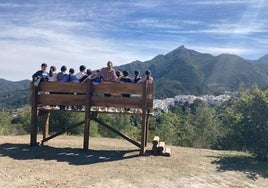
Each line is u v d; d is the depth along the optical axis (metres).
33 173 9.98
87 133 13.56
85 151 13.38
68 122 25.70
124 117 39.91
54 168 10.63
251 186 10.14
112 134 30.92
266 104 14.86
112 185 9.23
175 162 12.13
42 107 14.27
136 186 9.30
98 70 14.24
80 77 14.07
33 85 13.86
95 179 9.65
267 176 11.43
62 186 8.90
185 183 9.85
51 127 25.67
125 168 10.98
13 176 9.58
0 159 11.39
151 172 10.67
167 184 9.63
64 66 14.35
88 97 13.55
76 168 10.75
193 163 12.27
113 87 13.47
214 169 11.69
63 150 13.38
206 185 9.85
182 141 27.73
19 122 31.83
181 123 45.97
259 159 14.11
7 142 14.53
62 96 13.80
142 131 13.15
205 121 40.38
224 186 9.91
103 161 11.84
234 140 15.78
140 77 14.31
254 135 14.80
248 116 15.15
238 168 12.13
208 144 24.86
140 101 13.29
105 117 37.94
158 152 13.19
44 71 14.04
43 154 12.52
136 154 13.16
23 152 12.68
